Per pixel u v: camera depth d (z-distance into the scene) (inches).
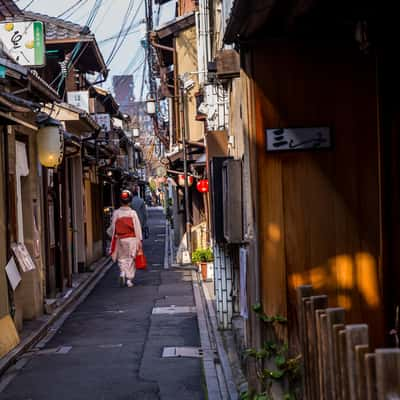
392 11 202.2
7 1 474.6
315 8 201.8
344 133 230.5
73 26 753.0
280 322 231.0
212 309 515.2
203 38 600.1
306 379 185.8
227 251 434.9
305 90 231.0
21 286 461.4
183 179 917.2
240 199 303.0
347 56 229.6
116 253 685.3
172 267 840.9
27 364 371.2
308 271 231.9
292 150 231.5
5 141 424.2
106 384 326.3
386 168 226.1
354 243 231.3
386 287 226.8
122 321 493.4
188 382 328.2
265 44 230.5
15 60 484.7
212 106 569.3
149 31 887.1
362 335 142.6
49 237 567.8
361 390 138.2
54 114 672.4
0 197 410.0
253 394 258.5
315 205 231.9
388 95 223.6
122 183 1519.4
